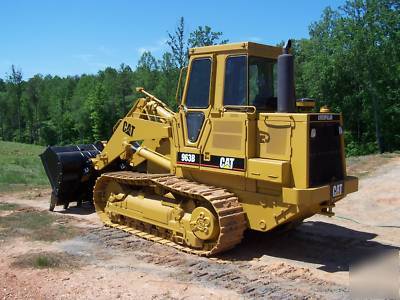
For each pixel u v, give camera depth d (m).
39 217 10.94
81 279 6.90
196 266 7.58
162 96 39.47
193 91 8.64
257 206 7.81
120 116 74.06
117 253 8.27
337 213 11.61
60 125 82.81
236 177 8.05
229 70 8.13
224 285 6.76
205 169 8.32
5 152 31.11
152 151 10.04
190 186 8.34
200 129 8.43
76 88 91.06
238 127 7.79
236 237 7.84
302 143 7.20
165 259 7.93
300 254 8.30
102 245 8.77
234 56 8.05
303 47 39.38
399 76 31.75
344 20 32.50
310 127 7.25
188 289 6.57
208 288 6.63
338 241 9.10
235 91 8.02
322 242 9.02
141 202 9.48
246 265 7.66
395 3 31.78
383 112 32.88
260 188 7.77
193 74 8.65
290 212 7.40
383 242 9.05
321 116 7.49
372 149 34.41
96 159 11.40
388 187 13.82
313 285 6.82
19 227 9.97
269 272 7.34
